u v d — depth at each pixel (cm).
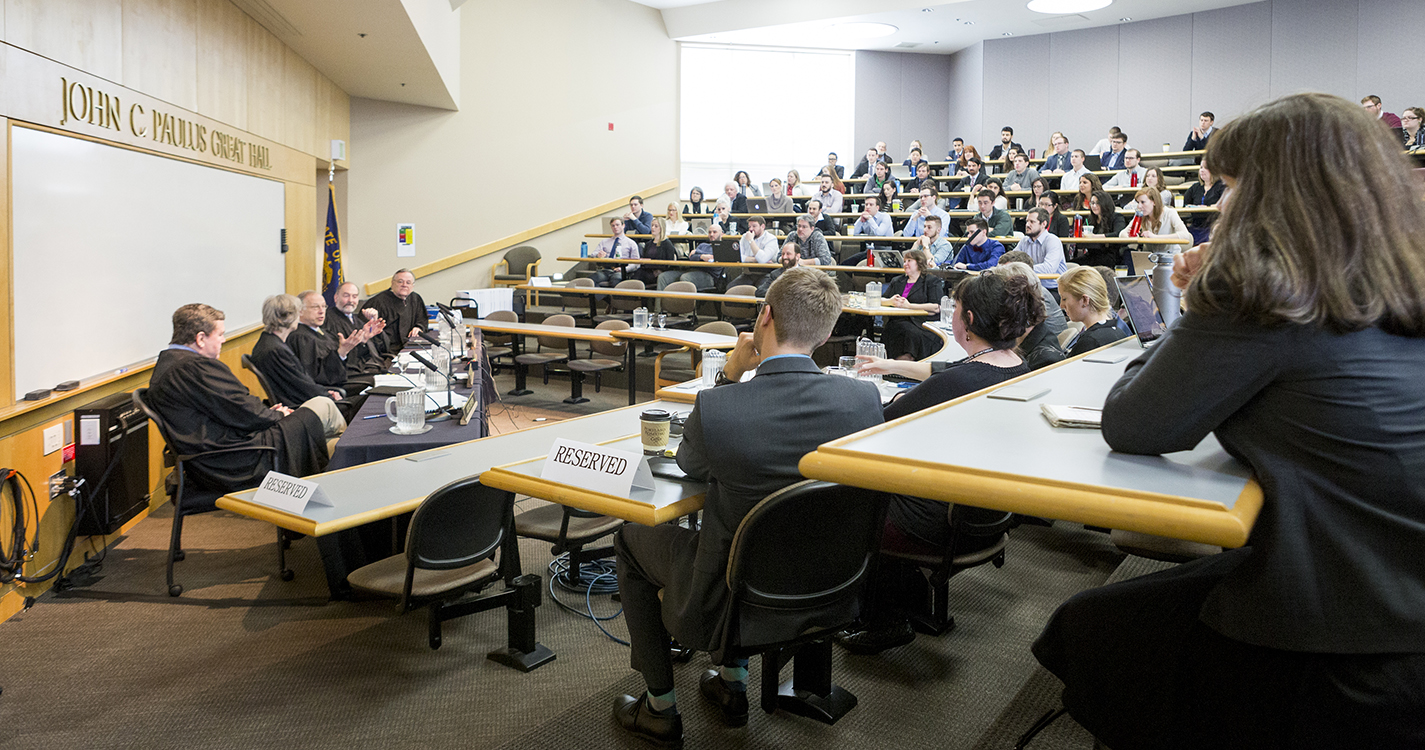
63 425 330
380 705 226
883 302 720
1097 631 122
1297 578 91
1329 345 90
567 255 1167
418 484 228
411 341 614
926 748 203
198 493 325
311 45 708
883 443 110
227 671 247
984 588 302
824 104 1412
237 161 573
